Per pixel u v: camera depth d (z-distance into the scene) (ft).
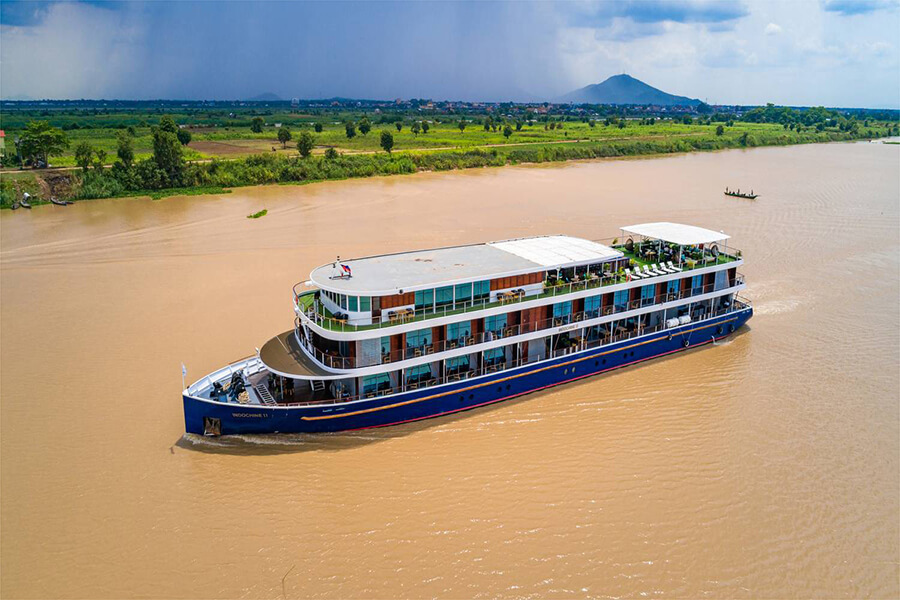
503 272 138.82
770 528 100.83
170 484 110.11
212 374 136.46
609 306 156.97
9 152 404.36
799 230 286.05
